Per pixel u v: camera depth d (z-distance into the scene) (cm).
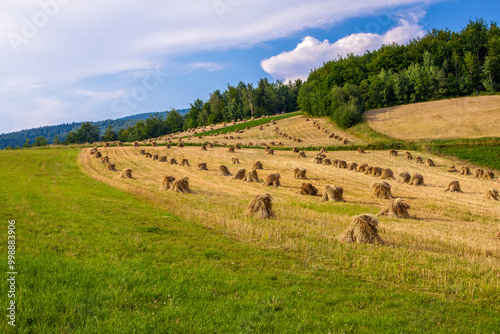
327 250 1077
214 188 2623
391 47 9931
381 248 1135
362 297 714
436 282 838
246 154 5228
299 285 759
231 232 1274
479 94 7994
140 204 1755
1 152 5141
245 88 14875
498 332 587
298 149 5606
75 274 650
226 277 748
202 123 15088
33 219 1162
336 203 2142
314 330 533
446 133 5588
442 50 9519
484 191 2733
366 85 8906
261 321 539
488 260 1038
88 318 493
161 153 5275
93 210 1431
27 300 516
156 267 766
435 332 565
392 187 2870
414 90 8662
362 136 6544
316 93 9825
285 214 1706
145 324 489
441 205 2175
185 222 1377
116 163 4244
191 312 549
